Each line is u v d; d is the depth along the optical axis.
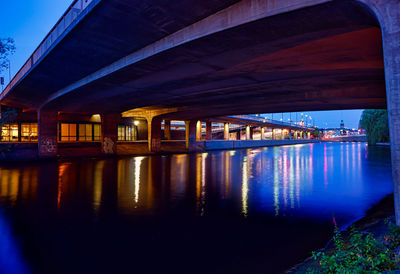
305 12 6.98
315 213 10.35
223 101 27.16
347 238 7.33
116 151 40.84
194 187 15.97
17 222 9.24
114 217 9.87
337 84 17.91
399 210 5.02
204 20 9.19
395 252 4.30
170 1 8.23
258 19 7.61
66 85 20.98
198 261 6.27
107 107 31.84
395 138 5.08
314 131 163.00
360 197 13.16
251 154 47.47
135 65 13.11
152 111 45.09
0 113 19.80
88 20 9.77
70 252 6.81
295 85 18.28
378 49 10.10
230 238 7.80
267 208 11.12
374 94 19.89
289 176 20.75
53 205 11.58
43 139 33.12
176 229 8.59
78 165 27.64
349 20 7.34
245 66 13.04
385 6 5.29
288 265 5.97
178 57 11.76
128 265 6.07
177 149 52.66
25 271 5.76
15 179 18.44
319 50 10.40
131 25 9.94
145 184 16.94
